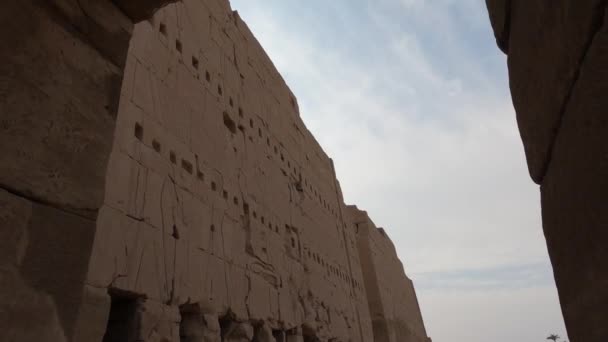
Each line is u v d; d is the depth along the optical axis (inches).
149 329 250.4
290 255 535.5
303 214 644.1
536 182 81.5
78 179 112.0
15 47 101.2
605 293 54.2
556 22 61.7
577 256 62.6
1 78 96.3
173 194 312.0
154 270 269.0
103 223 236.4
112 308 256.7
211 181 377.1
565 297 69.9
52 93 109.0
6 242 90.7
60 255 102.4
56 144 107.5
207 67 436.5
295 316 489.1
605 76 51.6
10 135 96.2
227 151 427.8
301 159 718.5
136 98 298.2
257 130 540.1
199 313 311.1
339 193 913.5
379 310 979.3
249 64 577.0
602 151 52.6
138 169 279.1
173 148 328.5
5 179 93.3
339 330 636.1
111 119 128.0
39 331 93.0
